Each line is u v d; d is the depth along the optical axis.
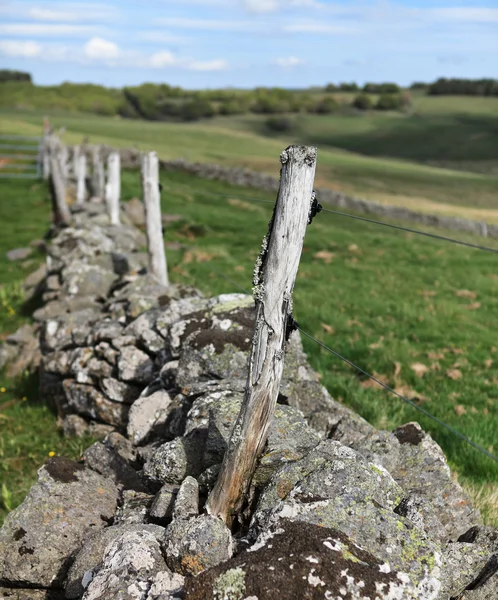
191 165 35.38
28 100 110.69
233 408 5.26
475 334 12.57
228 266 16.84
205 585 3.41
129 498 5.33
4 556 4.92
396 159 80.75
